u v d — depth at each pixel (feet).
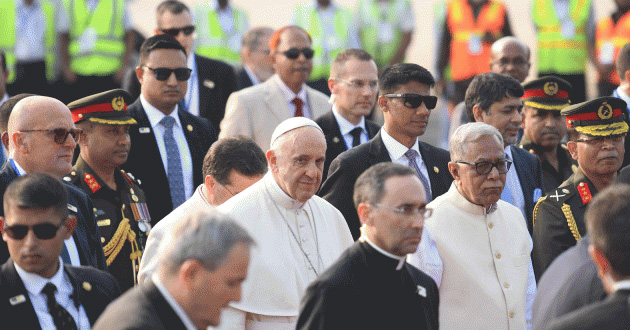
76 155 94.12
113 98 81.92
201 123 98.43
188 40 115.55
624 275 45.93
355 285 54.13
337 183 78.79
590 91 205.36
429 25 306.76
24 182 55.83
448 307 67.36
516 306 67.92
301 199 66.64
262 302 64.39
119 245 79.20
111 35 156.56
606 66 172.04
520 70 114.62
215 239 44.75
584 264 52.85
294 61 106.42
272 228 66.54
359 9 175.01
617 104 78.59
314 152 66.13
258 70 134.51
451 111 168.86
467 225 69.10
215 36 164.14
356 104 95.91
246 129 104.58
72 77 156.35
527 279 69.92
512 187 85.76
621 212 46.06
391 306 54.75
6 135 72.54
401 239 54.54
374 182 55.26
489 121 86.69
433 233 68.54
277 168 67.15
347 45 165.78
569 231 75.10
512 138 86.63
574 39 170.91
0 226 57.93
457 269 67.56
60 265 58.23
